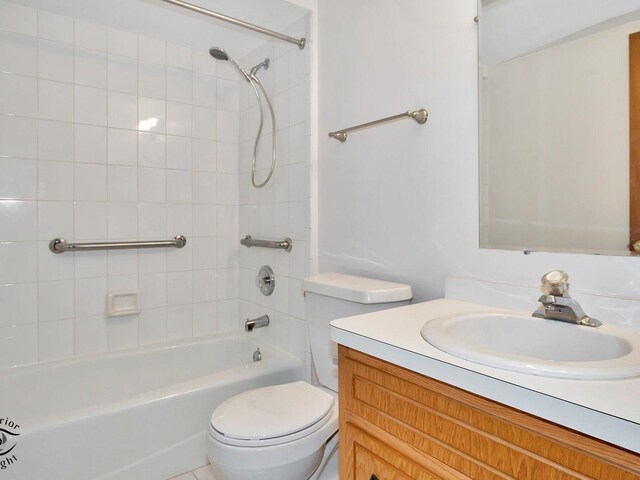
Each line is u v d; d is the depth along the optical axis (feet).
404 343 2.58
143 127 7.01
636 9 2.93
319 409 4.12
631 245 2.95
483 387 2.09
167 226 7.29
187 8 5.22
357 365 2.91
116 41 6.71
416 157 4.49
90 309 6.58
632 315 2.84
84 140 6.47
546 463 1.88
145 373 6.75
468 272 3.98
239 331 7.98
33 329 6.11
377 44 4.98
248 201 7.73
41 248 6.16
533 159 3.50
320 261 5.97
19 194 5.97
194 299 7.61
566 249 3.30
